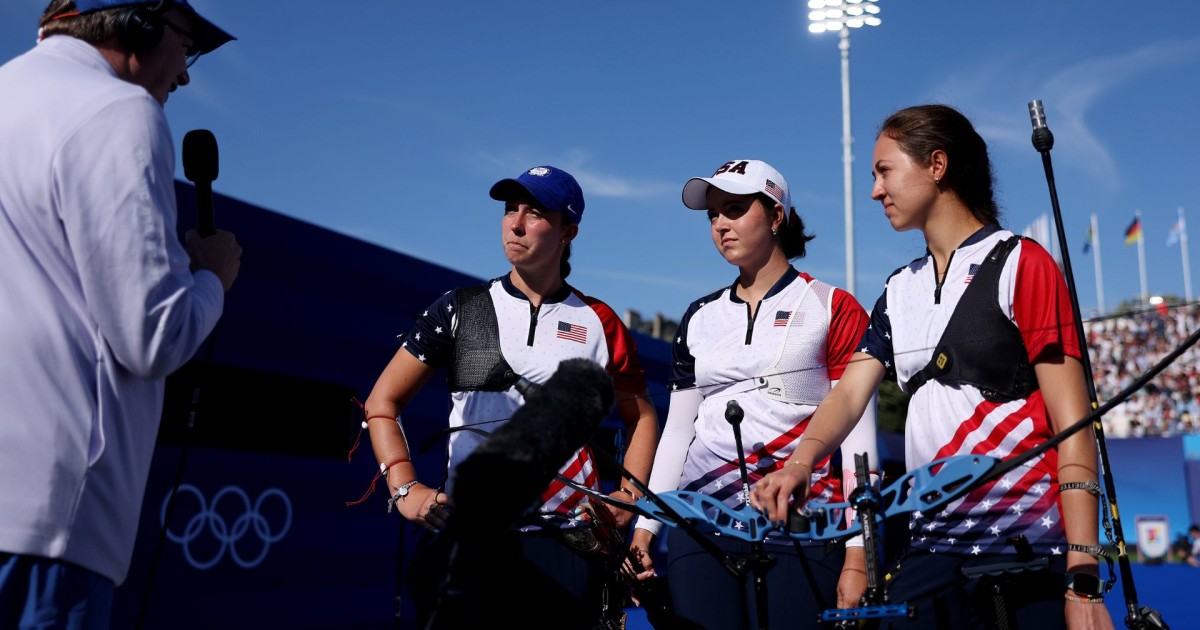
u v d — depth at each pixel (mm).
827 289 2840
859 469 1798
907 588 2109
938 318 2168
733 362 2795
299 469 5438
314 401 3273
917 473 1790
